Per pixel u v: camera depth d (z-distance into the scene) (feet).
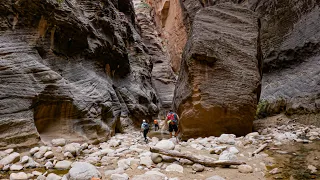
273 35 53.93
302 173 14.58
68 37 29.01
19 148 18.94
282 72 48.39
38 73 22.68
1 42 21.56
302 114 35.19
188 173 14.38
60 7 27.58
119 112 38.81
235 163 15.74
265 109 43.37
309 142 23.02
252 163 16.75
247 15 40.24
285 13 51.78
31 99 21.12
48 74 23.47
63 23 27.43
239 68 32.22
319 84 35.01
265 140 24.97
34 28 24.82
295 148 21.12
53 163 16.61
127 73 55.31
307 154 18.97
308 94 35.73
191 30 37.70
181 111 31.83
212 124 28.86
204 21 36.24
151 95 68.33
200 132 29.01
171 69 110.73
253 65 33.47
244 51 34.27
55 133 23.07
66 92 24.61
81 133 25.14
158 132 44.29
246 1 67.92
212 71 30.53
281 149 20.97
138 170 14.76
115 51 45.27
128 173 14.16
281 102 40.81
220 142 24.20
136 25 97.50
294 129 30.76
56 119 23.88
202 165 15.75
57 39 27.58
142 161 16.11
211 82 29.99
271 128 33.37
